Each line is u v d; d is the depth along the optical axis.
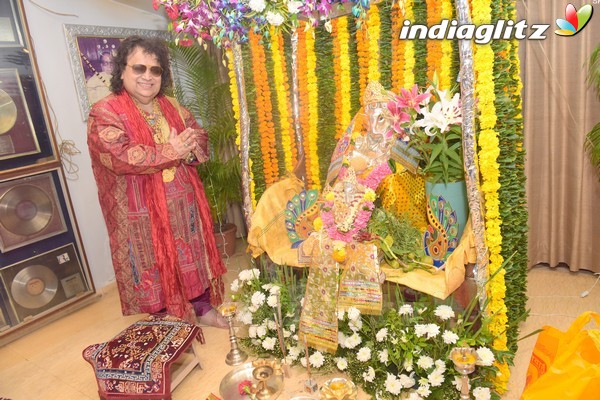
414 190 2.31
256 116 2.78
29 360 2.70
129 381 2.07
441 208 2.01
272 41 2.65
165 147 2.45
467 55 1.74
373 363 2.03
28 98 3.02
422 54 2.12
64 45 3.31
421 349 1.90
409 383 1.88
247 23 2.16
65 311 3.24
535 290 2.86
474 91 1.77
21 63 2.97
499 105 1.81
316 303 2.11
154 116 2.61
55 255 3.21
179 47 3.64
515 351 2.15
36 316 3.10
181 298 2.64
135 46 2.44
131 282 2.63
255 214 2.54
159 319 2.38
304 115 2.77
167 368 2.06
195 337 2.36
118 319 3.14
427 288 1.92
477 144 1.84
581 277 2.97
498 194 1.88
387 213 2.22
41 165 3.09
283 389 2.14
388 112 2.06
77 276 3.34
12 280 2.99
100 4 3.55
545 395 1.38
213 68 3.78
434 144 1.95
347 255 2.08
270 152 2.85
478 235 1.87
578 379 1.32
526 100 2.81
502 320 1.96
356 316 1.98
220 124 3.85
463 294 2.02
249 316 2.38
